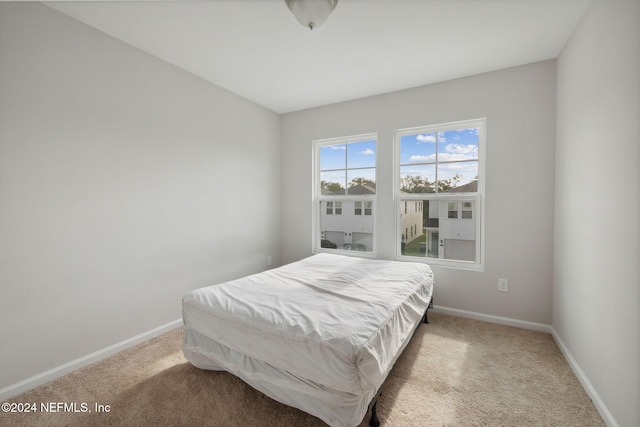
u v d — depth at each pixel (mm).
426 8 1666
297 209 3604
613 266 1334
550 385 1645
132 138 2104
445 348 2061
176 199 2428
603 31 1450
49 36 1675
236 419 1379
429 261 2834
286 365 1285
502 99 2428
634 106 1177
